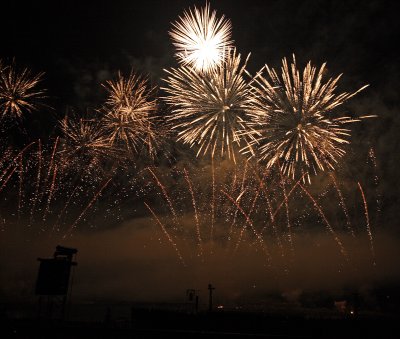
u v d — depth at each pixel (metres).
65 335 15.30
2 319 15.70
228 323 16.39
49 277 17.88
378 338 14.59
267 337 14.15
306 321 15.38
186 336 14.52
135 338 14.83
